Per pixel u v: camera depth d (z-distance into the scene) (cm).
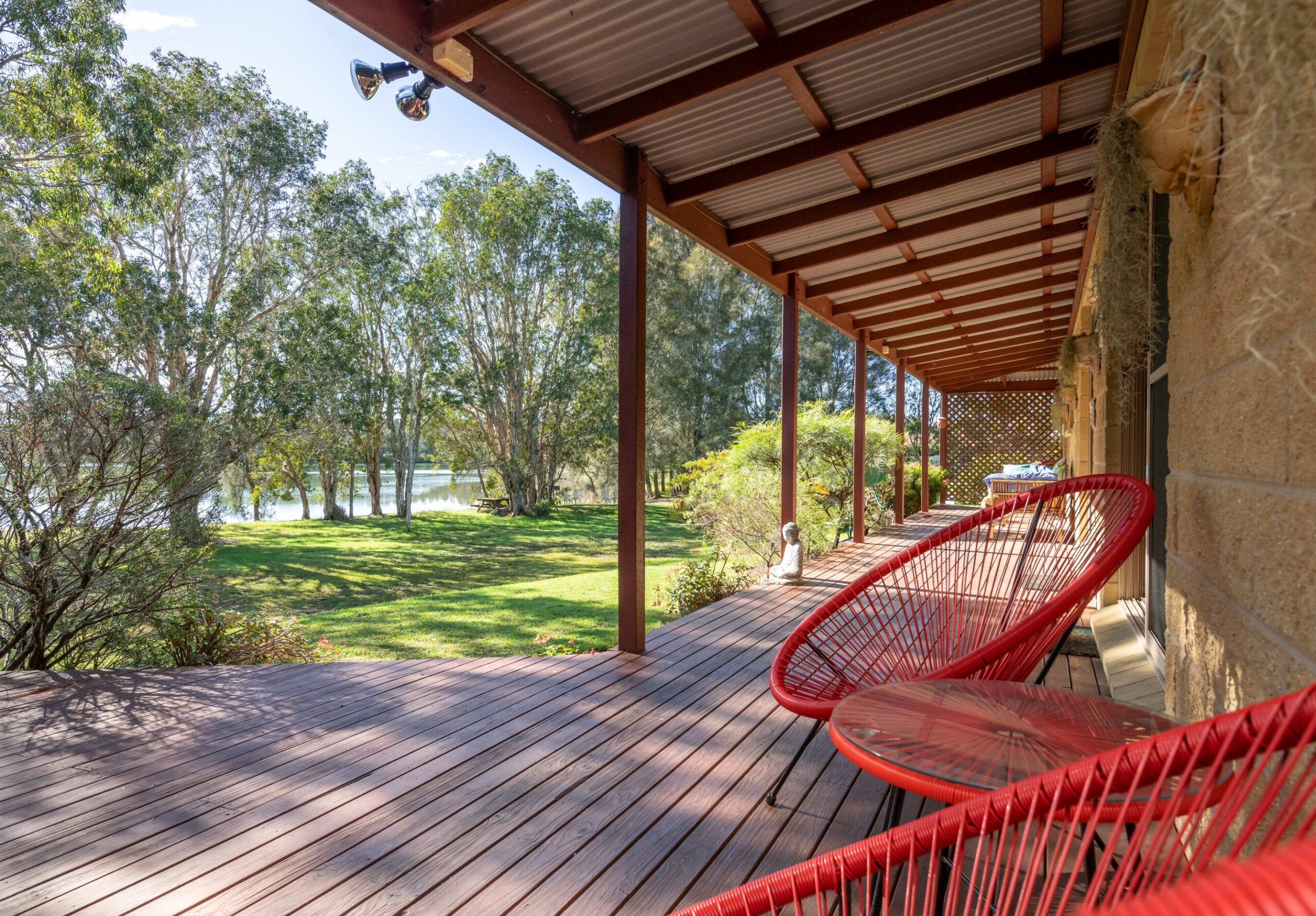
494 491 3228
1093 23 319
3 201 1199
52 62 1186
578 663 407
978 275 717
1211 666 161
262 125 1786
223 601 523
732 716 321
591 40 307
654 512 2655
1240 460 138
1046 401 1609
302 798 246
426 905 188
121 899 192
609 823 229
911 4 285
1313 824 55
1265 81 82
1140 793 102
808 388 2838
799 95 348
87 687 367
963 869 175
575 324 2820
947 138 421
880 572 258
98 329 1343
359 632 742
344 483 3022
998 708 154
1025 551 247
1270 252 118
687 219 473
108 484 453
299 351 1922
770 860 208
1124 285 200
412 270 2470
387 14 261
